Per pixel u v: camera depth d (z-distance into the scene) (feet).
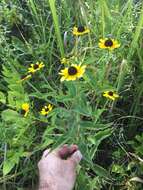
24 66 1.69
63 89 1.60
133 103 1.57
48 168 1.28
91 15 1.70
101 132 1.29
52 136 1.37
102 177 1.43
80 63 1.35
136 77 1.61
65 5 1.78
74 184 1.32
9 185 1.45
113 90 1.40
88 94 1.45
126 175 1.46
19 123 1.35
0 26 1.73
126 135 1.58
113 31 1.62
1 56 1.68
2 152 1.45
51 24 1.82
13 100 1.50
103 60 1.48
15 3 1.88
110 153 1.53
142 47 1.59
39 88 1.61
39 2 1.87
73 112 1.23
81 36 1.59
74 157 1.31
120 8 1.78
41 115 1.39
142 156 1.49
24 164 1.42
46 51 1.70
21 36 1.86
